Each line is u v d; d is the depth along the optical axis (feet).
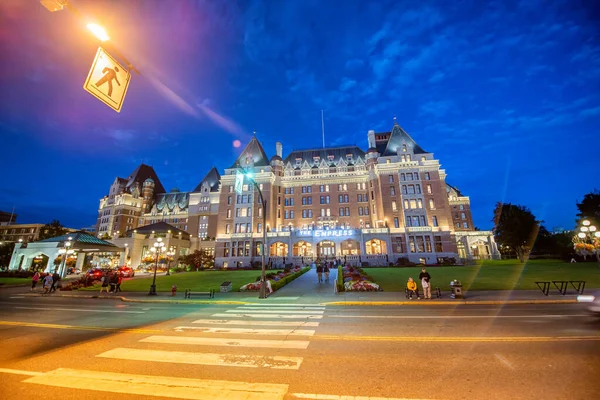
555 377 19.80
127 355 26.14
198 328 37.29
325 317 44.14
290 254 196.95
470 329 34.53
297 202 237.66
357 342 29.63
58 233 264.93
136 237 235.61
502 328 34.63
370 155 226.79
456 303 56.29
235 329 36.40
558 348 26.18
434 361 23.52
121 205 368.48
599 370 20.86
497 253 225.97
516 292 67.41
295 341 30.32
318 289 81.30
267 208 220.23
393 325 37.58
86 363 24.12
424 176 203.00
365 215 224.33
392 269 139.44
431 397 17.40
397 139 221.46
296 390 18.57
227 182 233.35
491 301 56.29
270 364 23.40
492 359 23.66
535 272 104.12
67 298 79.15
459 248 233.14
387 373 21.18
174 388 18.92
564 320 38.75
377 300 60.18
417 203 197.57
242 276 121.49
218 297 71.36
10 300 75.15
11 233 354.13
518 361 23.06
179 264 233.96
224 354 26.14
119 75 27.17
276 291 79.25
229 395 17.85
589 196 180.14
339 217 227.20
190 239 272.51
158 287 97.55
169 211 377.91
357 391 18.37
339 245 194.49
